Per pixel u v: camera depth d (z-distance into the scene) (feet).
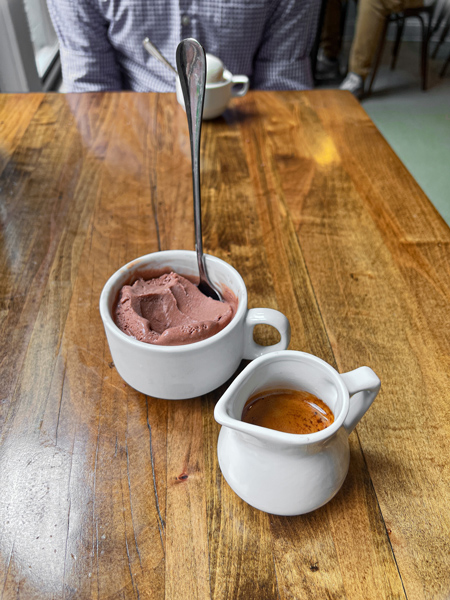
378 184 3.09
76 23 5.11
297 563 1.42
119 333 1.63
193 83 1.63
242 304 1.75
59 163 3.22
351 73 10.77
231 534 1.48
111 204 2.87
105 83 5.53
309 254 2.54
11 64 7.69
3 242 2.59
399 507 1.55
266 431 1.26
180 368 1.64
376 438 1.74
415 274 2.44
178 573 1.39
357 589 1.37
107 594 1.35
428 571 1.40
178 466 1.65
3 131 3.53
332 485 1.44
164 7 4.98
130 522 1.50
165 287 1.84
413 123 10.08
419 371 1.97
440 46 13.71
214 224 2.73
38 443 1.70
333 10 11.29
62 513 1.52
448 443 1.73
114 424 1.77
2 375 1.92
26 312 2.19
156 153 3.34
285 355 1.50
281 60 5.44
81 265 2.44
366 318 2.19
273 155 3.34
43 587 1.36
